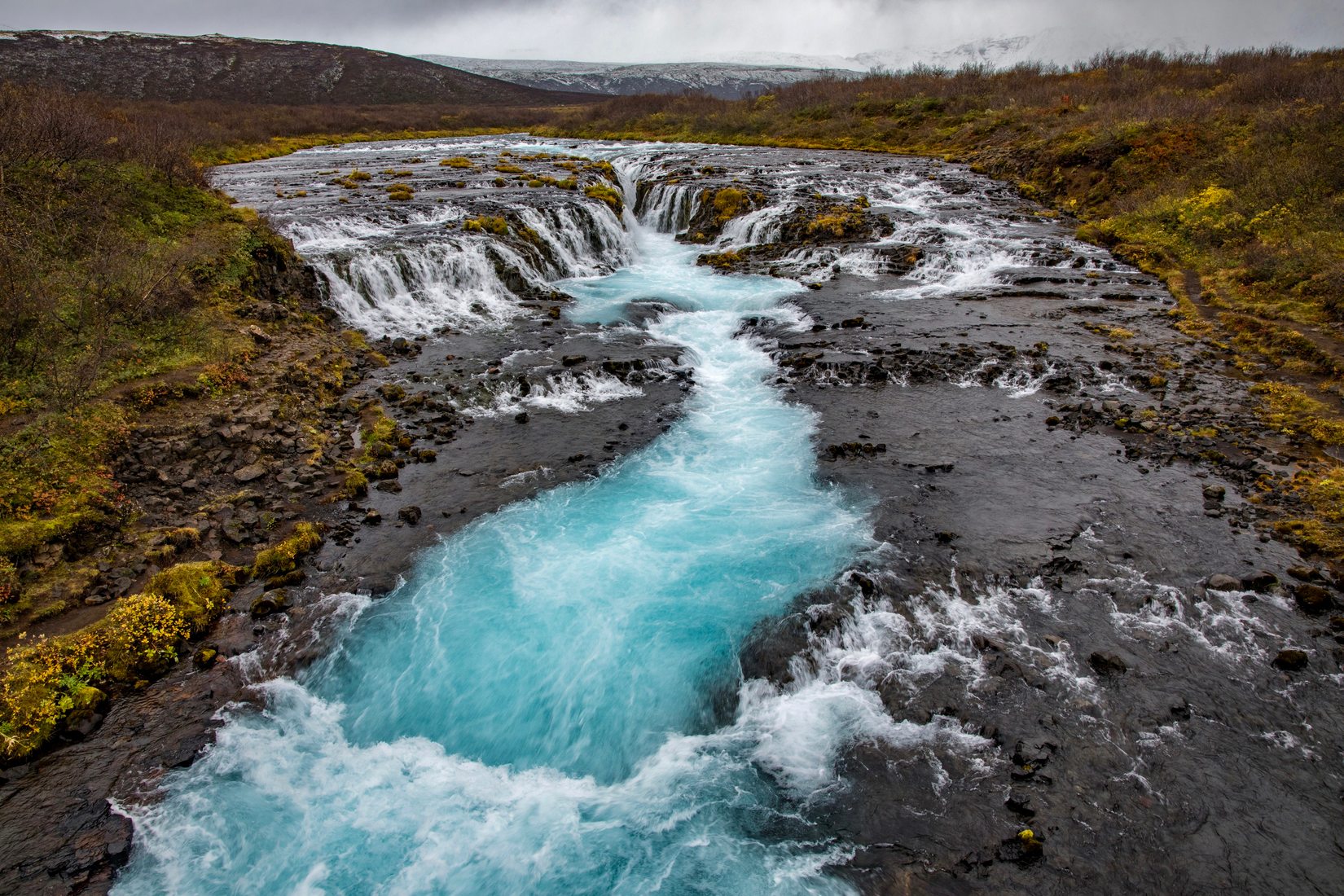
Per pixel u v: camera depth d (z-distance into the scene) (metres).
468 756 7.46
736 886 6.02
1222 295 18.11
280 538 10.35
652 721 7.77
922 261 22.52
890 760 7.03
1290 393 13.36
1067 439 12.58
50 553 9.02
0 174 14.83
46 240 14.71
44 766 6.96
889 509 10.86
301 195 27.55
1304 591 8.58
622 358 16.38
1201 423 12.76
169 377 12.73
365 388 14.91
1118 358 15.52
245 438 12.04
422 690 8.12
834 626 8.57
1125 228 23.38
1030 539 9.95
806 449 12.77
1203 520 10.19
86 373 11.54
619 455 12.74
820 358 16.06
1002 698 7.55
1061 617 8.58
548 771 7.32
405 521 10.86
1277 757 6.79
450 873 6.21
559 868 6.23
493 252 21.42
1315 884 5.72
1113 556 9.54
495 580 9.70
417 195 27.92
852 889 5.93
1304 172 21.00
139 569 9.23
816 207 27.86
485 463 12.45
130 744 7.24
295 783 7.04
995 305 19.09
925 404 14.15
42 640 7.91
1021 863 6.01
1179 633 8.25
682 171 34.50
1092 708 7.36
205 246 16.44
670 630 8.77
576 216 25.72
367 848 6.43
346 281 18.31
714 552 10.10
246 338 14.73
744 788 6.93
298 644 8.58
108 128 20.72
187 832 6.44
